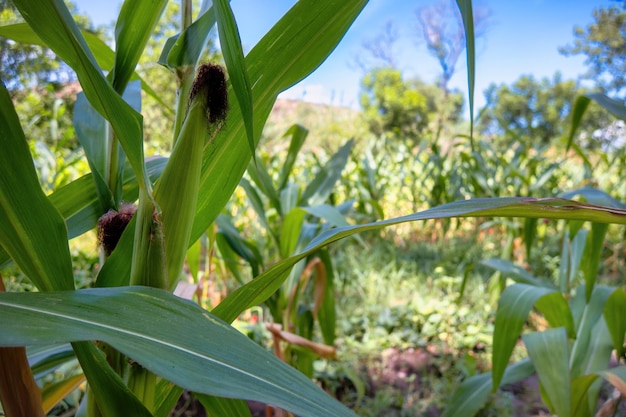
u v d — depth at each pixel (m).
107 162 0.60
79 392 1.41
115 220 0.53
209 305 2.24
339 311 3.07
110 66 0.77
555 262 3.56
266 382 0.33
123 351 0.30
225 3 0.36
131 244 0.51
